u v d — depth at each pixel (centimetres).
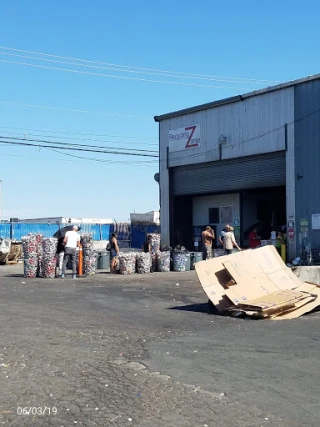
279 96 2770
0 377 738
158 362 820
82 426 562
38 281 1981
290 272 1450
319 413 596
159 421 575
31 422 574
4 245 3331
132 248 4703
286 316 1227
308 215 2638
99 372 764
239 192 3177
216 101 3052
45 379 729
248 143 2914
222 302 1284
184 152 3281
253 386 693
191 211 3488
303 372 755
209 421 575
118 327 1109
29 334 1025
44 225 4497
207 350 897
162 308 1366
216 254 2895
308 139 2641
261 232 3188
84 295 1592
